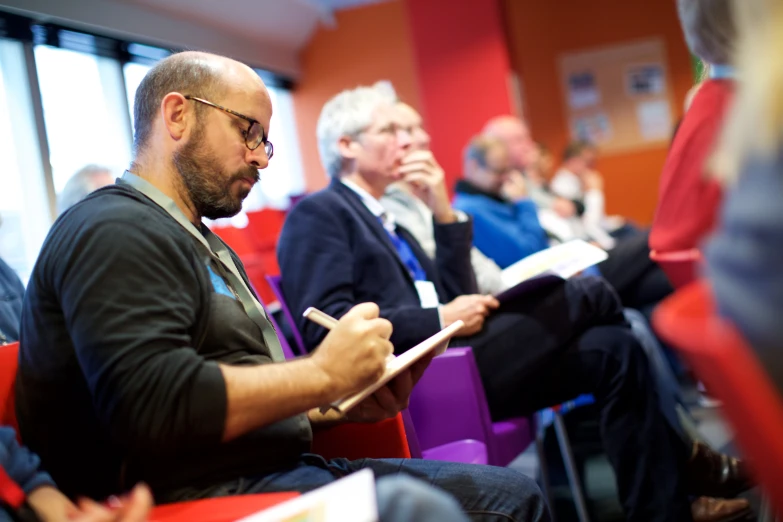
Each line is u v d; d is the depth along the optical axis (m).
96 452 1.27
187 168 1.42
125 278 1.17
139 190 1.39
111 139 5.50
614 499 2.58
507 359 2.17
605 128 8.91
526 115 9.05
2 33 4.57
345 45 8.18
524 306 2.18
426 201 2.56
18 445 1.14
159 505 1.23
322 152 2.62
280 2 7.30
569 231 4.56
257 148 1.47
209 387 1.13
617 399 2.10
